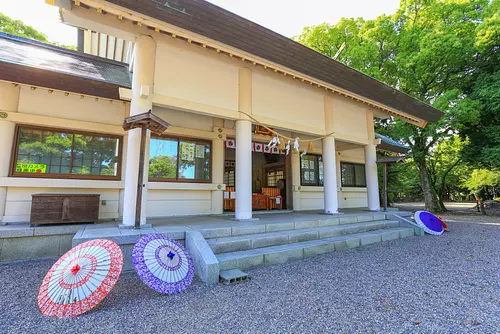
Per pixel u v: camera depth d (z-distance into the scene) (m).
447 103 10.18
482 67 10.97
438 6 11.46
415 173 22.23
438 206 13.27
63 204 3.84
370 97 6.46
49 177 4.45
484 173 13.27
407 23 12.57
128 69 5.39
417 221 6.42
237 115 4.86
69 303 2.12
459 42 9.65
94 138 4.92
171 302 2.40
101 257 2.40
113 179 4.97
